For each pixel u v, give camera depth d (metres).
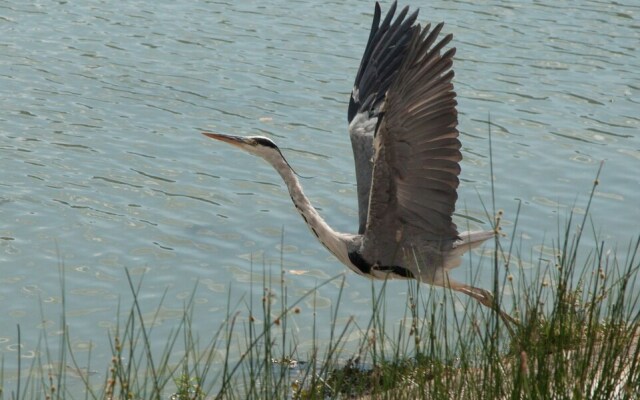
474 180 16.83
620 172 17.09
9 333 12.22
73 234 14.73
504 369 9.04
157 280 13.63
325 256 14.45
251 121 18.97
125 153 17.52
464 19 24.72
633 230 15.16
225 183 16.62
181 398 9.45
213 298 13.23
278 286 13.59
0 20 24.09
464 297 13.17
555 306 9.85
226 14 25.03
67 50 22.27
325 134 18.48
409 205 11.27
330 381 10.56
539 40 23.39
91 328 12.39
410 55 9.96
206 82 20.75
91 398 10.81
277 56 22.19
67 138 17.98
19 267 13.77
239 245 14.68
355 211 15.79
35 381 11.16
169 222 15.25
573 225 15.31
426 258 11.48
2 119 18.61
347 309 12.98
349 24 24.31
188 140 18.14
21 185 16.12
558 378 8.53
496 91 20.52
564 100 20.19
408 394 8.98
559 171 17.14
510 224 15.38
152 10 25.27
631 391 8.44
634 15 25.41
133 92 20.16
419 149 10.70
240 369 11.40
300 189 12.03
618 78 21.31
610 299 10.24
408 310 12.88
